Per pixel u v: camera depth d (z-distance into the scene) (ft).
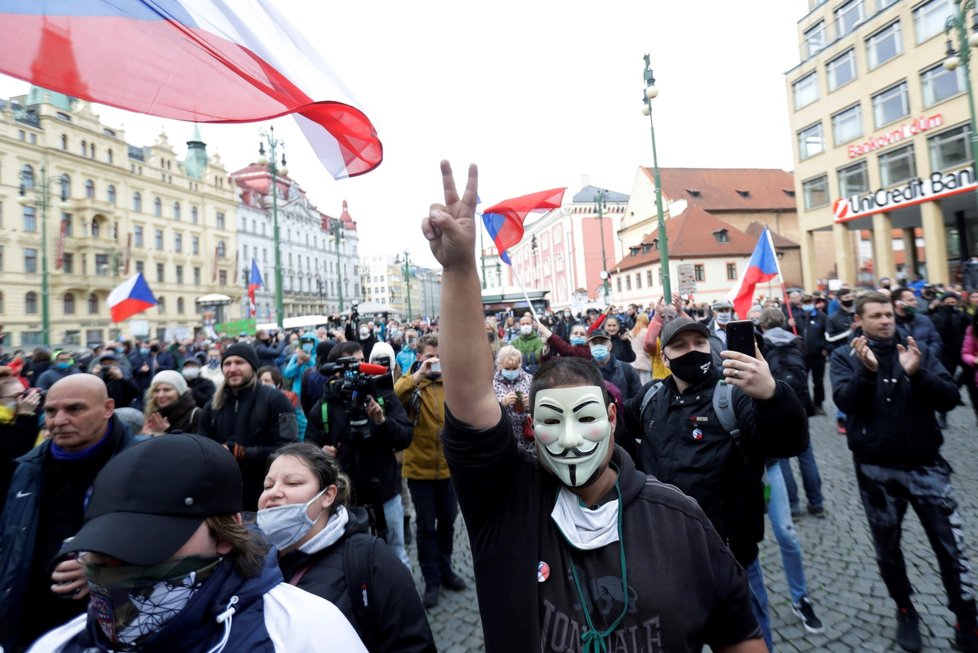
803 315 33.42
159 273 168.35
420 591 13.50
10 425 10.24
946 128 73.61
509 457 4.47
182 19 5.05
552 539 4.39
